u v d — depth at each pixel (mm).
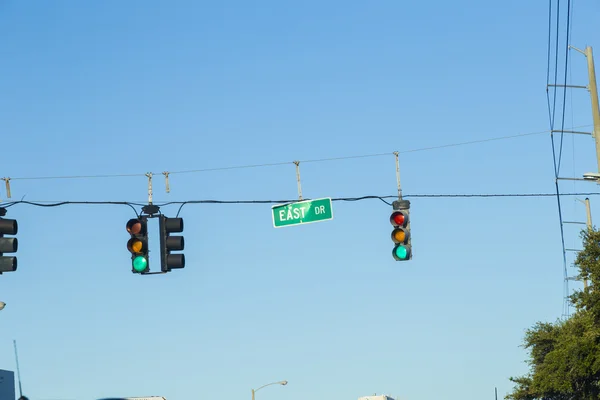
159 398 39594
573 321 41125
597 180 28109
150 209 20734
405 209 20875
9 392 35844
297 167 23578
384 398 61344
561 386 41062
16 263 20109
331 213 22812
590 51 28250
